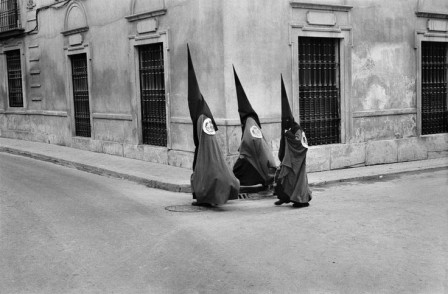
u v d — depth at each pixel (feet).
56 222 27.04
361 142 48.01
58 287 17.95
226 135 40.40
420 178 43.16
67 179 42.11
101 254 21.53
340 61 46.62
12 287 18.01
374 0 48.26
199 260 20.74
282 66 42.88
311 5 44.09
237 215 29.25
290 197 31.32
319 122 46.16
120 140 53.31
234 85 40.68
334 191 37.42
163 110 48.19
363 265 20.12
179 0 44.14
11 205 31.19
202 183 31.30
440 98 55.01
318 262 20.49
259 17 41.55
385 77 49.52
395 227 25.89
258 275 19.07
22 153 59.93
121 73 52.29
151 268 19.80
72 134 61.93
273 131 42.52
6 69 75.36
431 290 17.65
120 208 30.89
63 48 61.62
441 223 26.68
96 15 55.31
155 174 41.83
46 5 64.23
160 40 46.55
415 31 51.26
